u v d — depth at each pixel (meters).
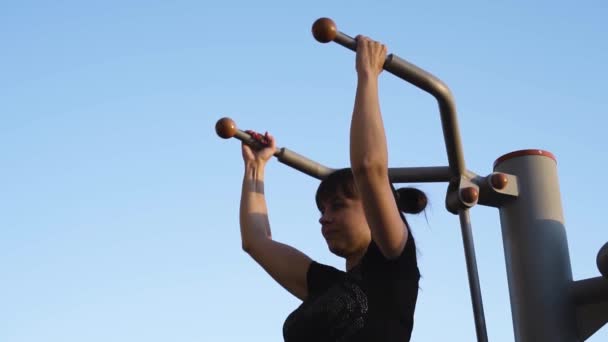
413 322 2.31
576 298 3.29
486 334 3.15
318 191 2.52
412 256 2.34
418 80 2.83
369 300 2.27
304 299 2.73
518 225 3.40
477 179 3.39
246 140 3.11
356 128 2.34
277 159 3.18
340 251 2.44
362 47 2.54
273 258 2.84
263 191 3.10
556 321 3.25
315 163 3.20
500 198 3.42
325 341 2.27
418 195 2.69
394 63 2.69
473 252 3.24
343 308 2.28
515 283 3.36
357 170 2.29
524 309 3.30
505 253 3.45
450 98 2.93
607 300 3.22
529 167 3.47
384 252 2.29
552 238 3.38
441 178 3.35
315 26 2.51
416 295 2.32
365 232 2.43
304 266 2.75
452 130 3.07
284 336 2.37
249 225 2.99
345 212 2.45
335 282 2.52
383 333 2.23
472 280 3.21
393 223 2.27
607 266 3.09
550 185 3.46
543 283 3.30
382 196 2.27
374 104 2.40
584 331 3.26
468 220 3.27
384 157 2.29
